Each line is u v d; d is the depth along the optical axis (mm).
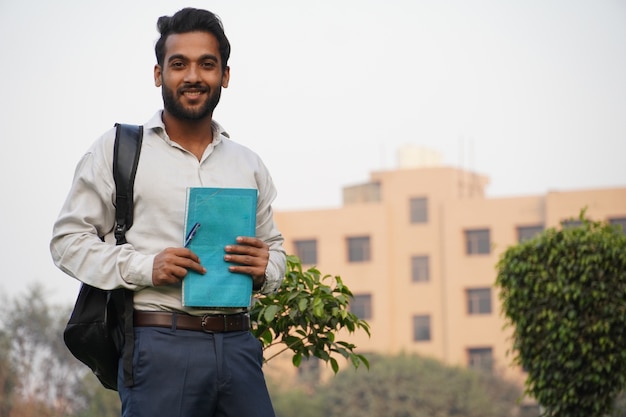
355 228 65188
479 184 70438
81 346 3492
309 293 4828
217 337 3445
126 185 3486
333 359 4879
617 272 8531
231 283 3420
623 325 8516
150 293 3436
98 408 41062
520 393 56438
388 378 52469
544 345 8703
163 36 3582
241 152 3727
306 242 65625
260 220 3768
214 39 3570
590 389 8594
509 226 63688
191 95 3529
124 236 3500
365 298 64625
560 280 8570
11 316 42688
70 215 3488
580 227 8742
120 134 3551
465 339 63312
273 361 54781
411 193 65875
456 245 64250
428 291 64562
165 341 3404
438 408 52312
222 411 3465
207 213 3434
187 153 3559
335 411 52281
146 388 3381
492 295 63375
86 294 3506
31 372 42219
